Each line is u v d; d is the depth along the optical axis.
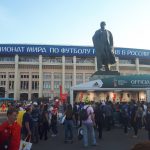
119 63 130.50
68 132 17.08
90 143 16.05
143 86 31.64
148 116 16.62
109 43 34.91
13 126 5.35
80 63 128.12
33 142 16.14
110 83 31.75
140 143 2.10
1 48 124.81
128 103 23.95
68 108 16.53
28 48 125.69
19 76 126.19
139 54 132.00
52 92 126.75
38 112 16.95
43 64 126.88
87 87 31.83
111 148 14.20
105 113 22.48
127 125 21.38
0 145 5.27
